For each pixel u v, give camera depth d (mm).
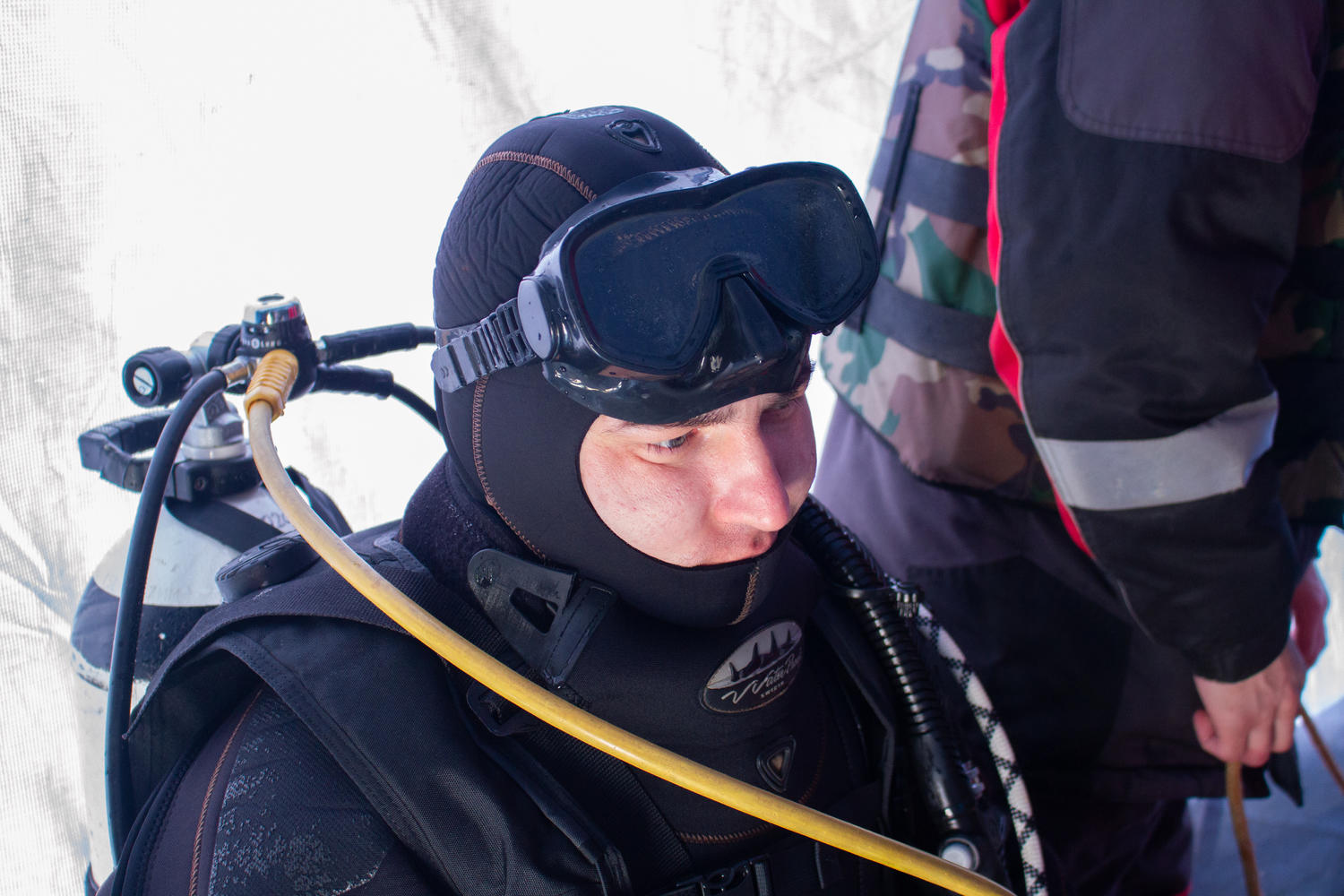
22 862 1074
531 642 688
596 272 580
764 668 725
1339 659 2023
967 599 1146
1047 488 1109
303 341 833
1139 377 877
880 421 1202
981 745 1060
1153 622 974
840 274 665
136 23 965
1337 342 1050
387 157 1151
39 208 952
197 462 886
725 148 1396
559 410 640
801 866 733
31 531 1018
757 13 1347
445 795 640
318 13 1062
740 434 646
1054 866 964
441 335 715
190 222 1048
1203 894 1570
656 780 699
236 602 719
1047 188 884
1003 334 979
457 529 736
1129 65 859
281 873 609
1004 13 1006
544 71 1223
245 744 667
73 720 1085
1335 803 1719
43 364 988
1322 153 995
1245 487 908
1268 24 831
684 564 678
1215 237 864
